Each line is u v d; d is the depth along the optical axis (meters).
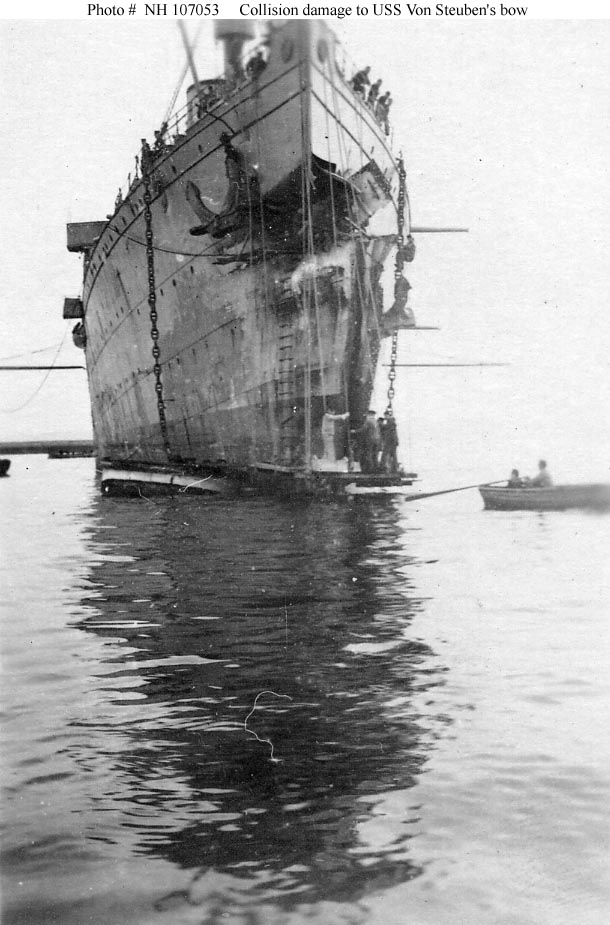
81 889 5.05
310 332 25.47
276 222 24.55
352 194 24.80
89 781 6.38
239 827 5.70
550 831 5.58
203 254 26.83
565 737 7.07
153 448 35.66
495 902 4.86
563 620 10.98
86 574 14.48
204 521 21.47
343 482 25.22
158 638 10.19
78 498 30.78
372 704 7.86
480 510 23.64
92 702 8.02
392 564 15.00
